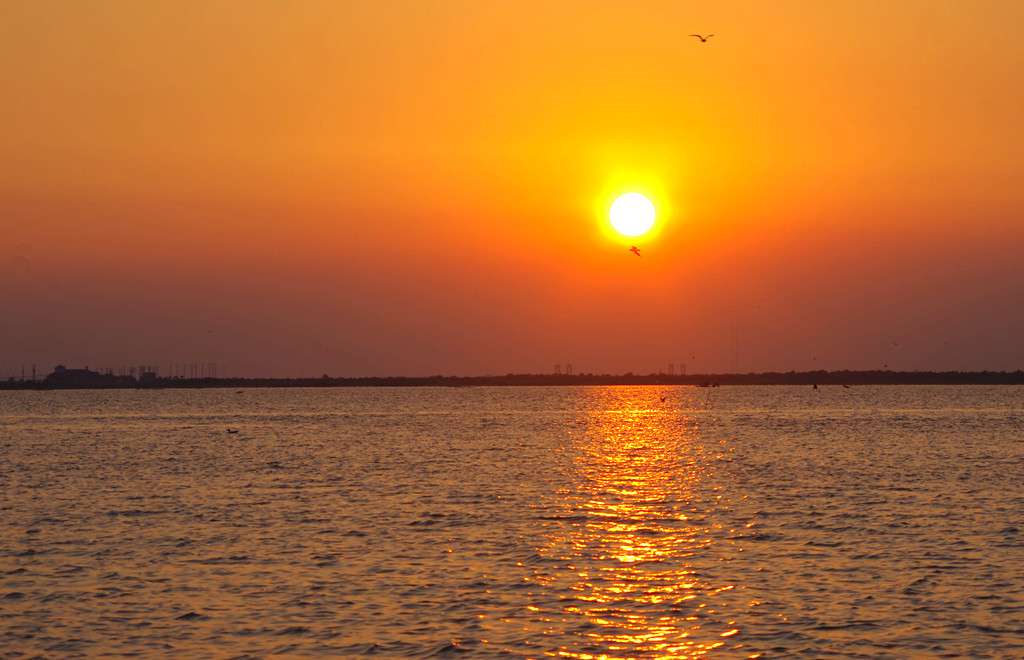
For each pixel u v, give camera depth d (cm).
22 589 3884
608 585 3916
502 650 3136
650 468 8694
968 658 3048
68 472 8512
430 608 3591
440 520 5509
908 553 4491
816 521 5416
